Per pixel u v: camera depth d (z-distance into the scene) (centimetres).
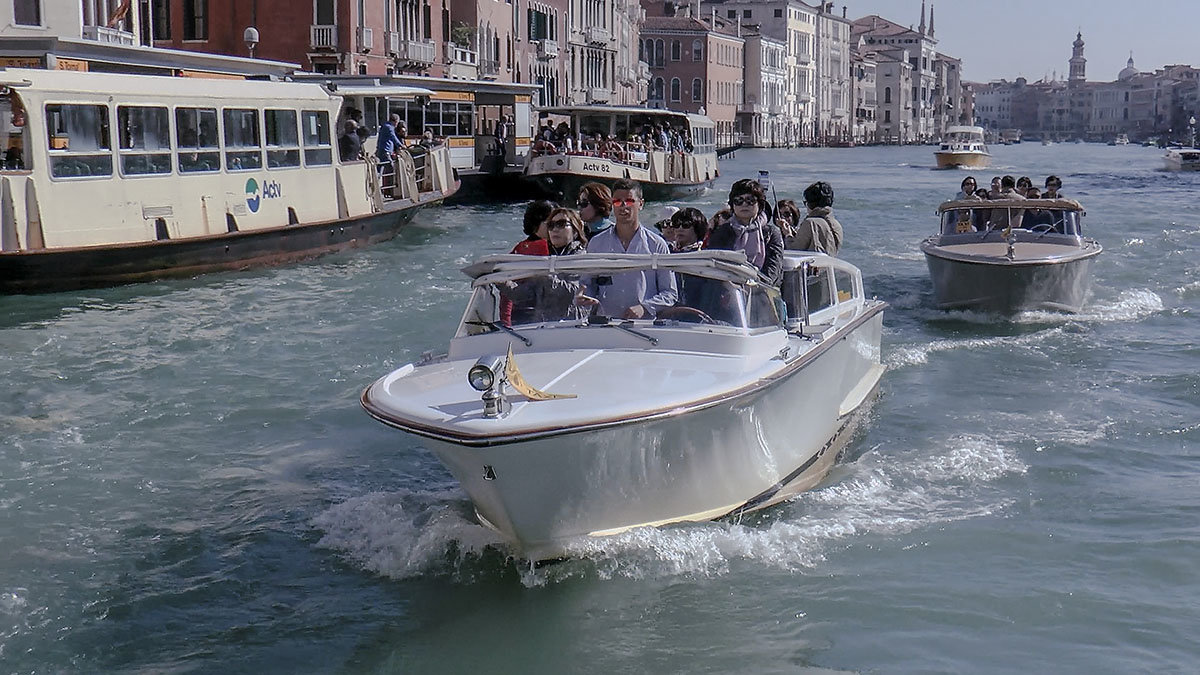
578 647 689
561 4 7269
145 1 4453
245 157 2127
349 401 1213
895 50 18325
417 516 875
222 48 4475
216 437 1091
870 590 757
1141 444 1080
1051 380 1331
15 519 883
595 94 8031
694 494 800
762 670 665
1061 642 697
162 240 1925
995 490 949
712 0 14025
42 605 742
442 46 5459
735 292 841
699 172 4225
